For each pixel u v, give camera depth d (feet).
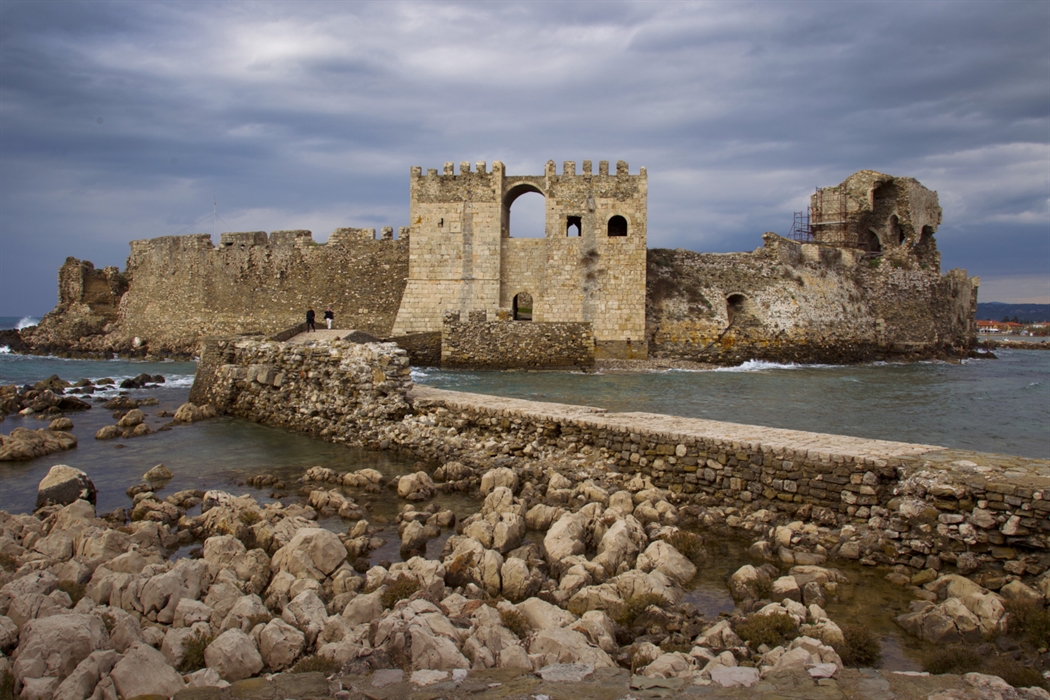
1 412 90.02
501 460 59.16
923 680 23.56
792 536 41.60
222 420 86.28
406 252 183.73
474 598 32.71
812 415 92.84
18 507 49.75
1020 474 37.76
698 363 169.27
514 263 176.35
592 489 49.65
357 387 74.90
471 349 156.97
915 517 38.47
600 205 173.06
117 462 64.03
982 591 33.24
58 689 22.76
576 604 32.50
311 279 188.44
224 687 23.63
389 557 39.99
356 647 26.09
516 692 22.88
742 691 22.89
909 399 111.96
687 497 49.42
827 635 29.14
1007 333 589.73
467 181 174.29
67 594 30.30
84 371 154.92
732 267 186.50
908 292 223.51
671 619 31.14
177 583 30.68
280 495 53.01
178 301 204.85
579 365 157.38
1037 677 26.30
